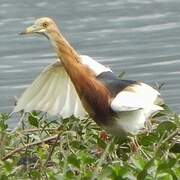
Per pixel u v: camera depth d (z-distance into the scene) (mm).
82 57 13992
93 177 11719
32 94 14438
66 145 13914
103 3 33062
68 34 29266
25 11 31922
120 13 31531
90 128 14609
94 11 32062
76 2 33531
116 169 11578
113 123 13719
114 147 13625
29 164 13719
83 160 12430
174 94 23031
